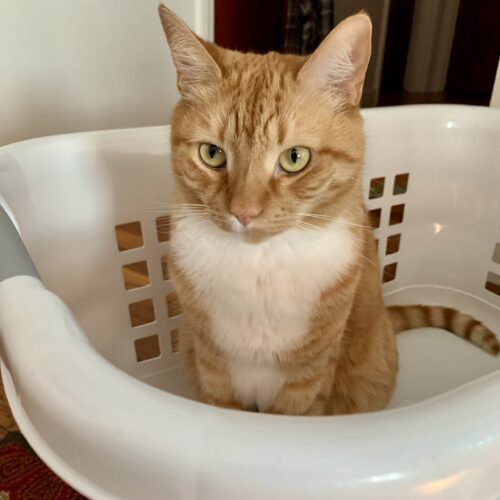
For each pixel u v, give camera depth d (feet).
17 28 4.51
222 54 2.87
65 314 1.89
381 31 12.07
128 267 5.49
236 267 2.88
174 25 2.69
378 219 5.47
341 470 1.39
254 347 3.11
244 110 2.59
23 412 1.90
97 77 5.32
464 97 13.48
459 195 4.78
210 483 1.43
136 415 1.51
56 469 1.70
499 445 1.49
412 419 1.49
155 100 6.04
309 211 2.74
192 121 2.77
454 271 4.98
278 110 2.56
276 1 8.49
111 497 1.61
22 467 3.75
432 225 4.94
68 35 4.93
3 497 3.56
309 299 2.93
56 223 3.58
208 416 1.51
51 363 1.66
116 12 5.29
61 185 3.58
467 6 13.17
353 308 3.50
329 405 3.80
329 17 8.13
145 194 3.95
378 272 3.80
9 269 2.06
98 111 5.43
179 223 3.02
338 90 2.70
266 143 2.57
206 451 1.43
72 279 3.71
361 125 2.88
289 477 1.39
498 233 4.63
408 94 13.64
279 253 2.82
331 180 2.74
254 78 2.66
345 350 3.61
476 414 1.51
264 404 3.50
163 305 4.20
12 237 2.25
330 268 2.92
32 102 4.80
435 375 4.42
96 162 3.72
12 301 1.91
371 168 4.50
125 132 3.85
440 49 13.53
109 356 3.98
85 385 1.59
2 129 4.62
